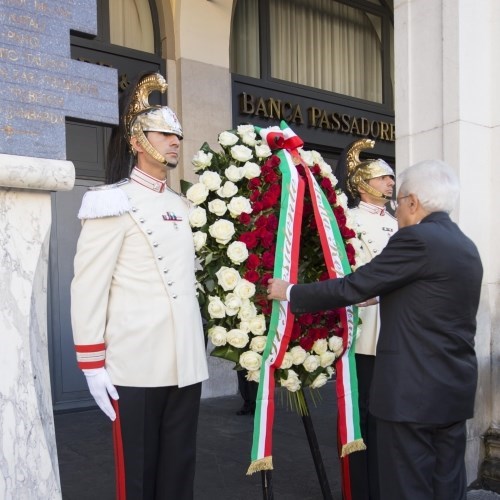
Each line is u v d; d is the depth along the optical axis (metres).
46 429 2.12
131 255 2.10
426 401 1.93
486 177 3.27
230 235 2.17
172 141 2.18
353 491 2.87
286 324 2.17
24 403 2.02
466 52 3.16
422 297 1.96
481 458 3.28
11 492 1.96
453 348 1.97
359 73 7.55
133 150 2.21
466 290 1.97
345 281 2.04
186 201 2.35
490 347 3.30
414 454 1.96
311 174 2.37
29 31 2.05
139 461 2.09
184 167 5.54
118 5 5.57
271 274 2.21
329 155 7.06
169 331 2.12
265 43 6.57
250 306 2.16
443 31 3.20
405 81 3.37
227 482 3.40
